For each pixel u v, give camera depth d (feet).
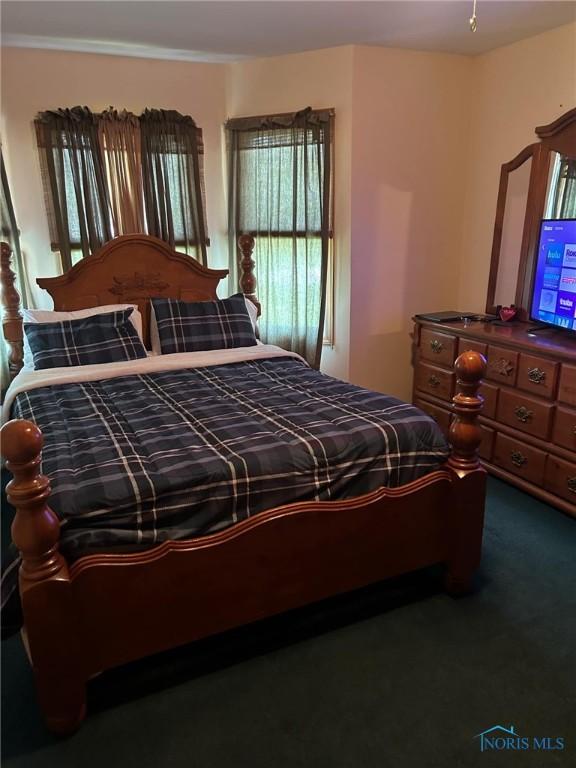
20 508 4.69
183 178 12.23
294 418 6.96
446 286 13.25
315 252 12.39
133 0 8.55
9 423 4.63
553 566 7.75
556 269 9.64
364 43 10.96
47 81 11.33
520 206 11.10
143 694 5.70
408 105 11.80
